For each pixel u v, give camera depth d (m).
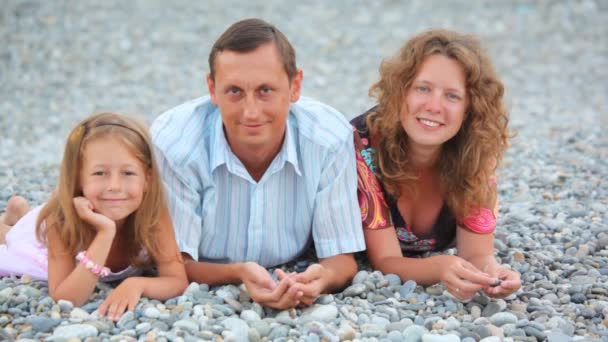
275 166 3.81
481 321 3.36
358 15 13.70
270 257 4.00
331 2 14.41
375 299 3.63
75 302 3.40
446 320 3.36
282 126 3.63
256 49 3.43
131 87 9.95
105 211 3.50
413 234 4.17
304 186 3.90
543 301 3.62
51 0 12.95
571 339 3.18
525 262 4.14
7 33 11.37
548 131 7.75
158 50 11.44
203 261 4.05
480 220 4.00
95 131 3.47
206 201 3.84
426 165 4.04
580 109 9.46
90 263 3.41
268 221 3.89
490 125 3.85
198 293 3.55
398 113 3.86
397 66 3.81
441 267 3.65
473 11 14.13
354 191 3.91
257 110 3.46
